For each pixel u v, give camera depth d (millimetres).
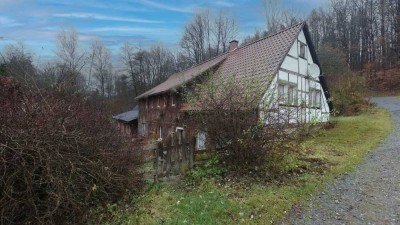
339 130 15070
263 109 6805
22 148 3762
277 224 4621
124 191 5402
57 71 5965
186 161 7062
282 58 14352
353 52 53938
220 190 5867
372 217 4836
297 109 7652
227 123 6727
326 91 19219
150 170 6535
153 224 4449
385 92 40750
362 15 54906
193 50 57875
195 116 7227
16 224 3861
